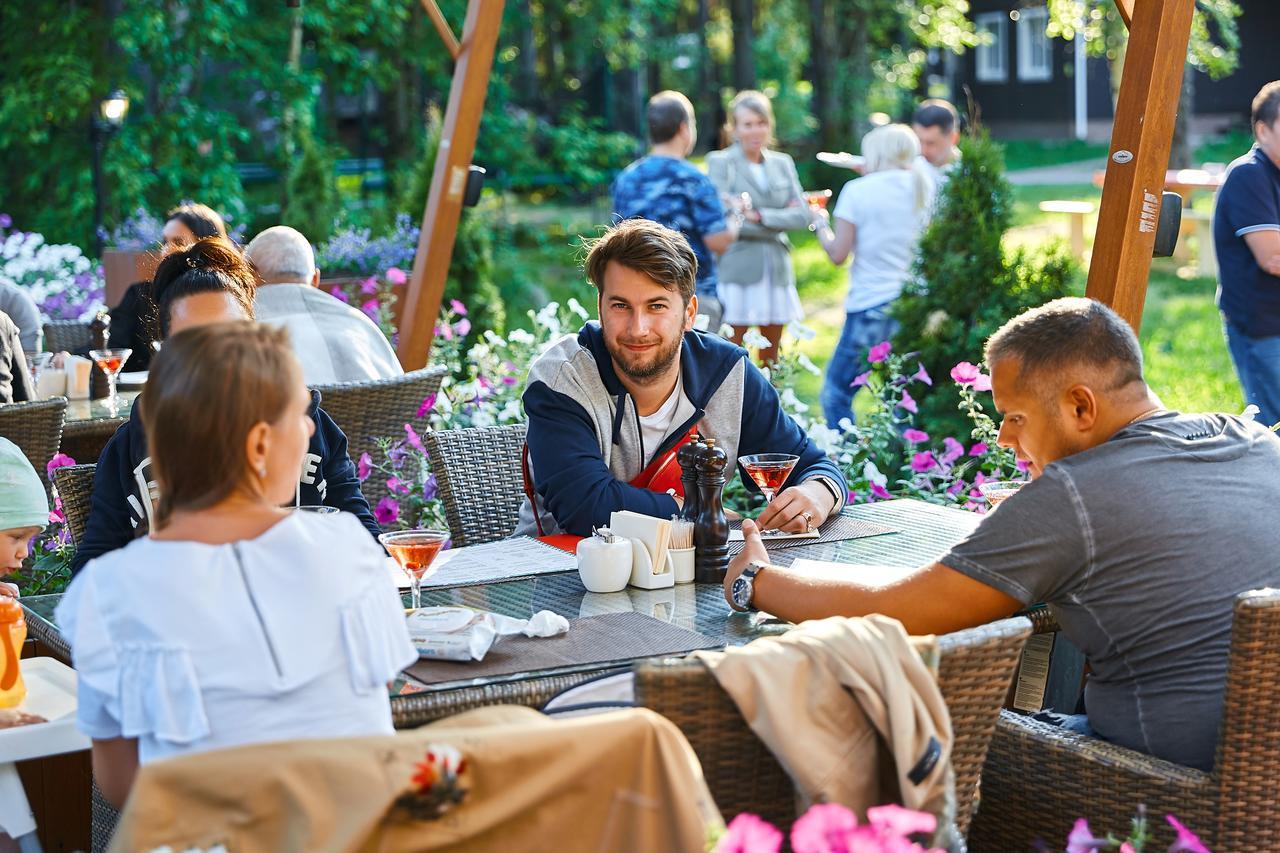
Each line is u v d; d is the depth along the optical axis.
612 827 1.63
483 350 5.58
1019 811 2.54
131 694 1.74
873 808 1.75
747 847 1.57
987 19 30.72
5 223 10.11
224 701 1.74
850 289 7.02
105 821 2.62
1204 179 12.88
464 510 3.85
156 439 1.84
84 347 6.14
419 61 16.25
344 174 18.14
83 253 13.01
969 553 2.42
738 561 2.67
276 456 1.86
